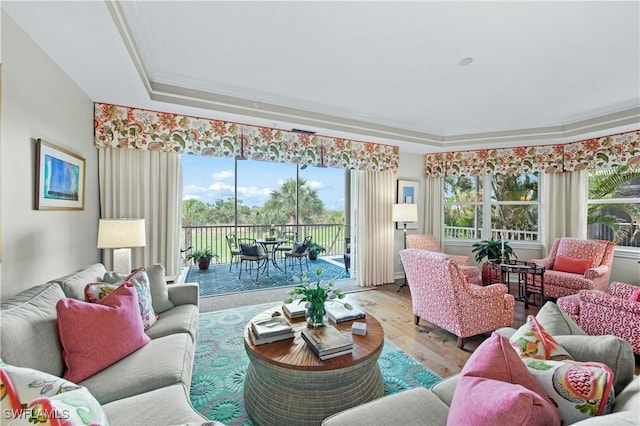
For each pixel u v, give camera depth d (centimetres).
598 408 88
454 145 472
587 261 375
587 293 251
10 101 164
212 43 229
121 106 303
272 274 548
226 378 211
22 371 88
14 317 126
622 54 241
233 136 357
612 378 90
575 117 394
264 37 221
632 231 407
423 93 325
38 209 190
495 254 426
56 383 90
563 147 441
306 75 284
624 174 412
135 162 320
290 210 939
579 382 93
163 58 253
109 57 208
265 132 377
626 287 255
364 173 464
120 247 251
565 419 91
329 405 158
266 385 167
